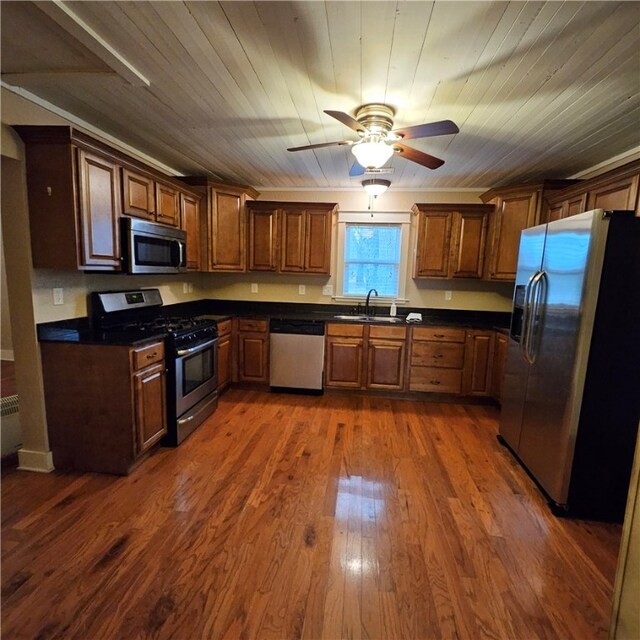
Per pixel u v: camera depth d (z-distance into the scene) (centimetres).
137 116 243
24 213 215
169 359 270
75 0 137
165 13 144
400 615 143
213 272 433
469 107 220
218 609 143
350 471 246
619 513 203
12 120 207
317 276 446
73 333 252
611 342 195
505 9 138
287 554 172
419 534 188
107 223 239
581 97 205
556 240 221
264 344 404
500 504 215
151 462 253
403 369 389
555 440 212
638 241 188
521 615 144
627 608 125
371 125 226
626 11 137
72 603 144
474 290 425
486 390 378
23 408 236
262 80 194
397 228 434
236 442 285
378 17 144
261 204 408
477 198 414
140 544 176
